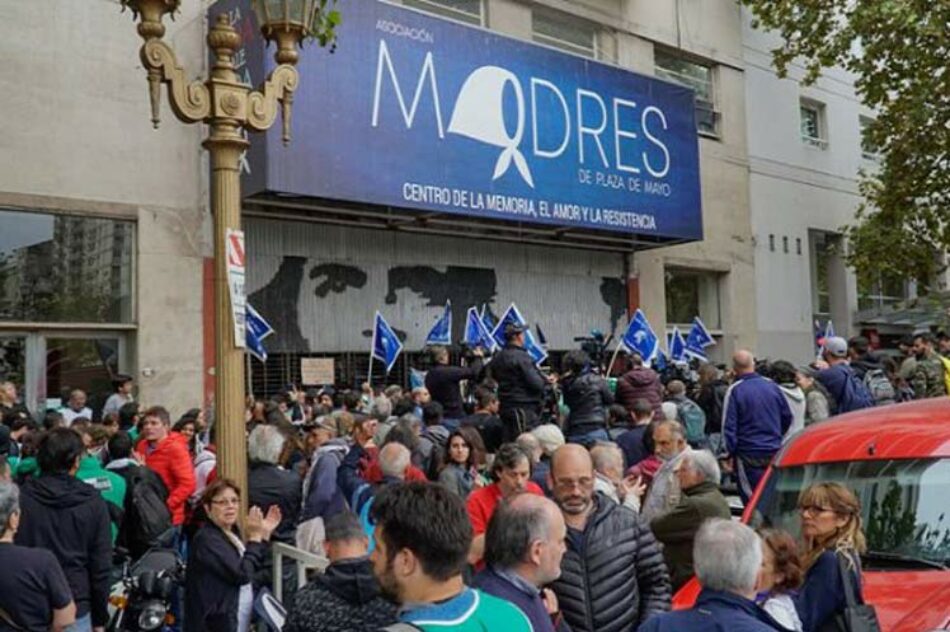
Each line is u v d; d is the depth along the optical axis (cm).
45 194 1194
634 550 438
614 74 1770
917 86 1889
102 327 1246
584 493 437
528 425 925
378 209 1466
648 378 1034
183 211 1325
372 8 1376
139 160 1286
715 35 2212
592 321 1898
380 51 1381
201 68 1341
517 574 325
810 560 413
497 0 1750
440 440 814
